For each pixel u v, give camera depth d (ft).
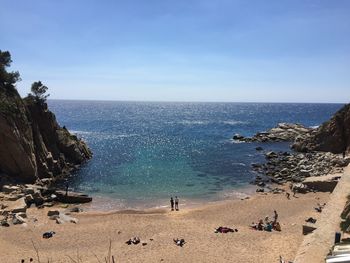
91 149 338.34
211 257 106.01
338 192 140.15
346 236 99.91
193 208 166.81
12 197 168.35
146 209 167.53
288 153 298.15
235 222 141.49
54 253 112.06
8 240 122.21
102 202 180.45
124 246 116.88
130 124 627.46
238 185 209.46
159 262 103.24
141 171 246.88
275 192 187.83
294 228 129.90
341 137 290.97
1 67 219.82
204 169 252.42
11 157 201.77
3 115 197.98
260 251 109.50
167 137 431.43
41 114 248.32
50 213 151.94
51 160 232.53
